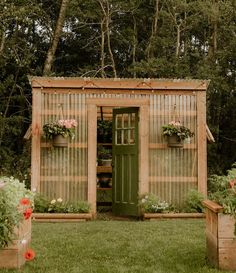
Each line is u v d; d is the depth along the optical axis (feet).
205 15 56.24
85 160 29.73
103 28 60.85
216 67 55.16
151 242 20.06
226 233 15.16
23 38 56.08
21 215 14.67
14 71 55.77
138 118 30.60
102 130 39.65
